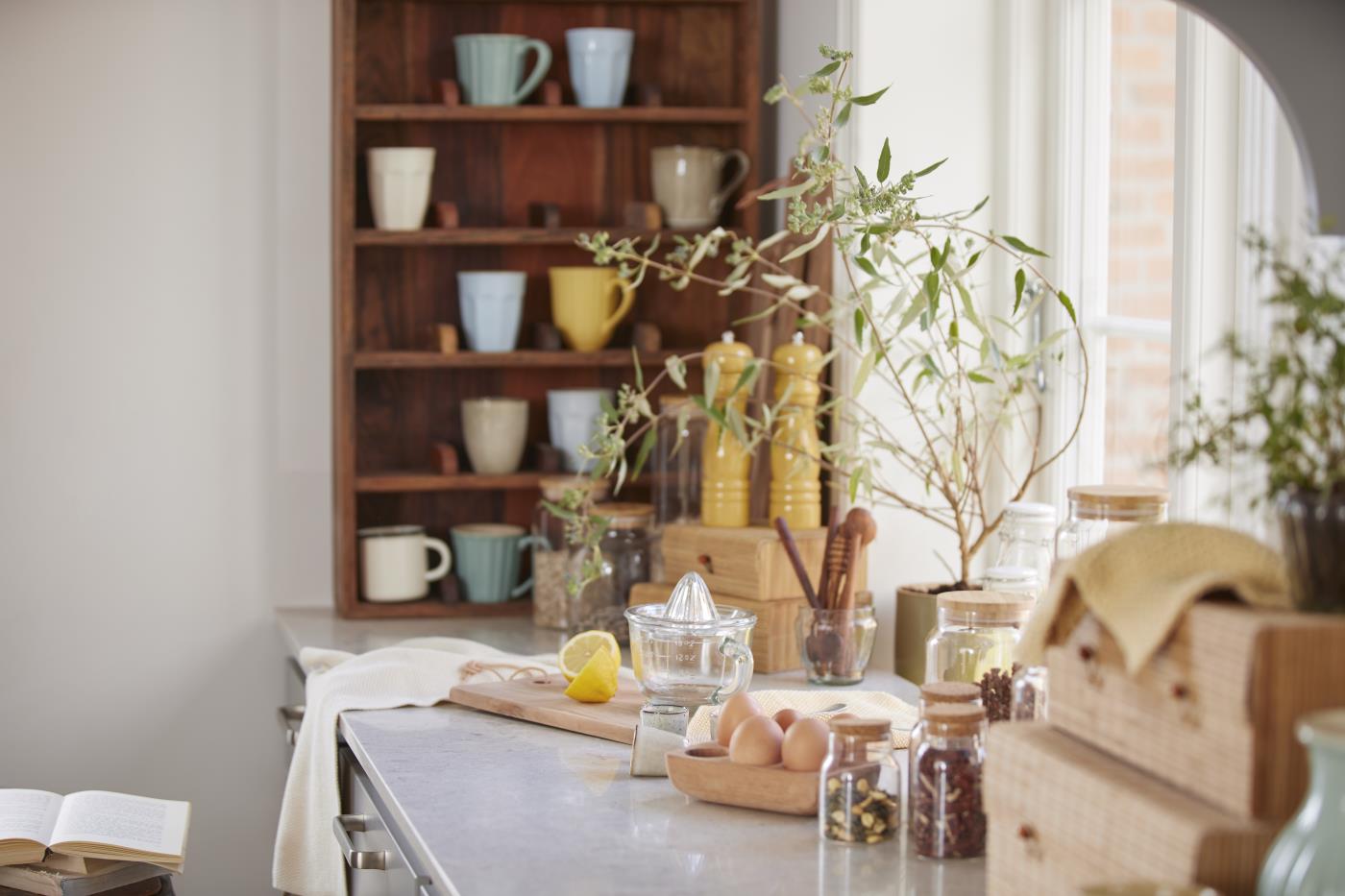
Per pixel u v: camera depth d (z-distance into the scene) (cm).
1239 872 101
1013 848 126
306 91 297
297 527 302
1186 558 117
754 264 285
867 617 228
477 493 306
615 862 148
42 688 295
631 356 290
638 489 306
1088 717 122
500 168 301
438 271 301
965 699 152
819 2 268
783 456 249
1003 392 236
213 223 296
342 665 229
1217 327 184
